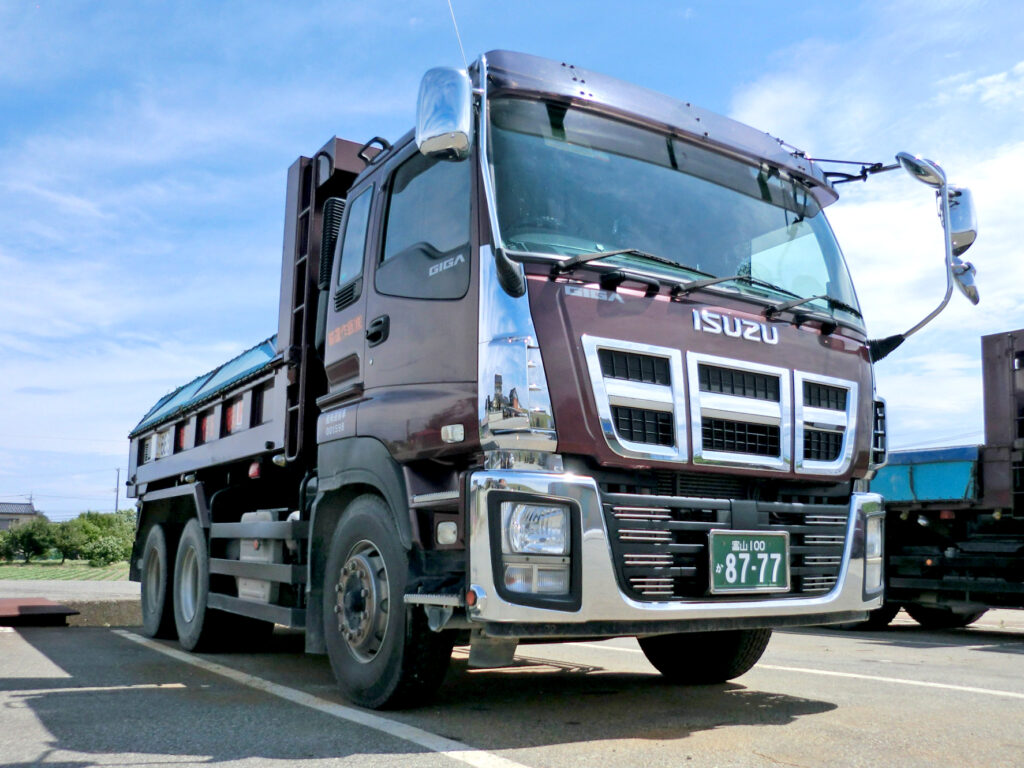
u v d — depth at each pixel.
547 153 4.25
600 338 3.85
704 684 5.29
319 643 4.83
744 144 5.01
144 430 9.01
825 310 4.80
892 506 10.80
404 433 4.21
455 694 4.78
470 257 4.02
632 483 3.88
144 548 8.63
